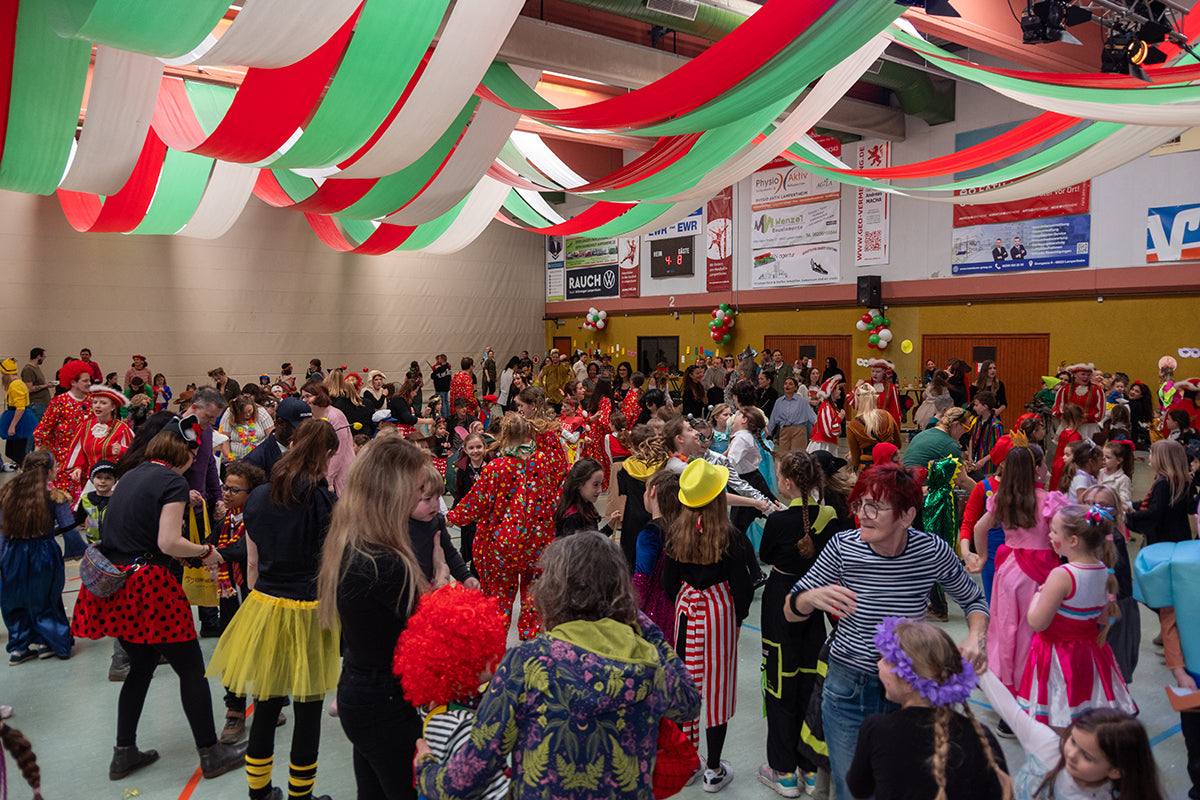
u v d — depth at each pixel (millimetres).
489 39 4883
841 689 2941
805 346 19406
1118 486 5551
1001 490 4043
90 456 6805
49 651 5457
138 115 6070
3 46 4887
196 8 3922
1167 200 13719
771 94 6008
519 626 4715
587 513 4898
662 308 22469
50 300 17953
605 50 10781
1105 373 14672
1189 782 3758
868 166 17703
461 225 11031
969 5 8797
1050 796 2256
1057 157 7945
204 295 19906
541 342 26047
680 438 5016
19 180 6754
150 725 4434
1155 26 5859
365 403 9883
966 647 2793
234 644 3311
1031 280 15430
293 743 3291
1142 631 5891
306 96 5652
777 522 3578
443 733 2123
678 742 2234
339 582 2611
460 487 6871
